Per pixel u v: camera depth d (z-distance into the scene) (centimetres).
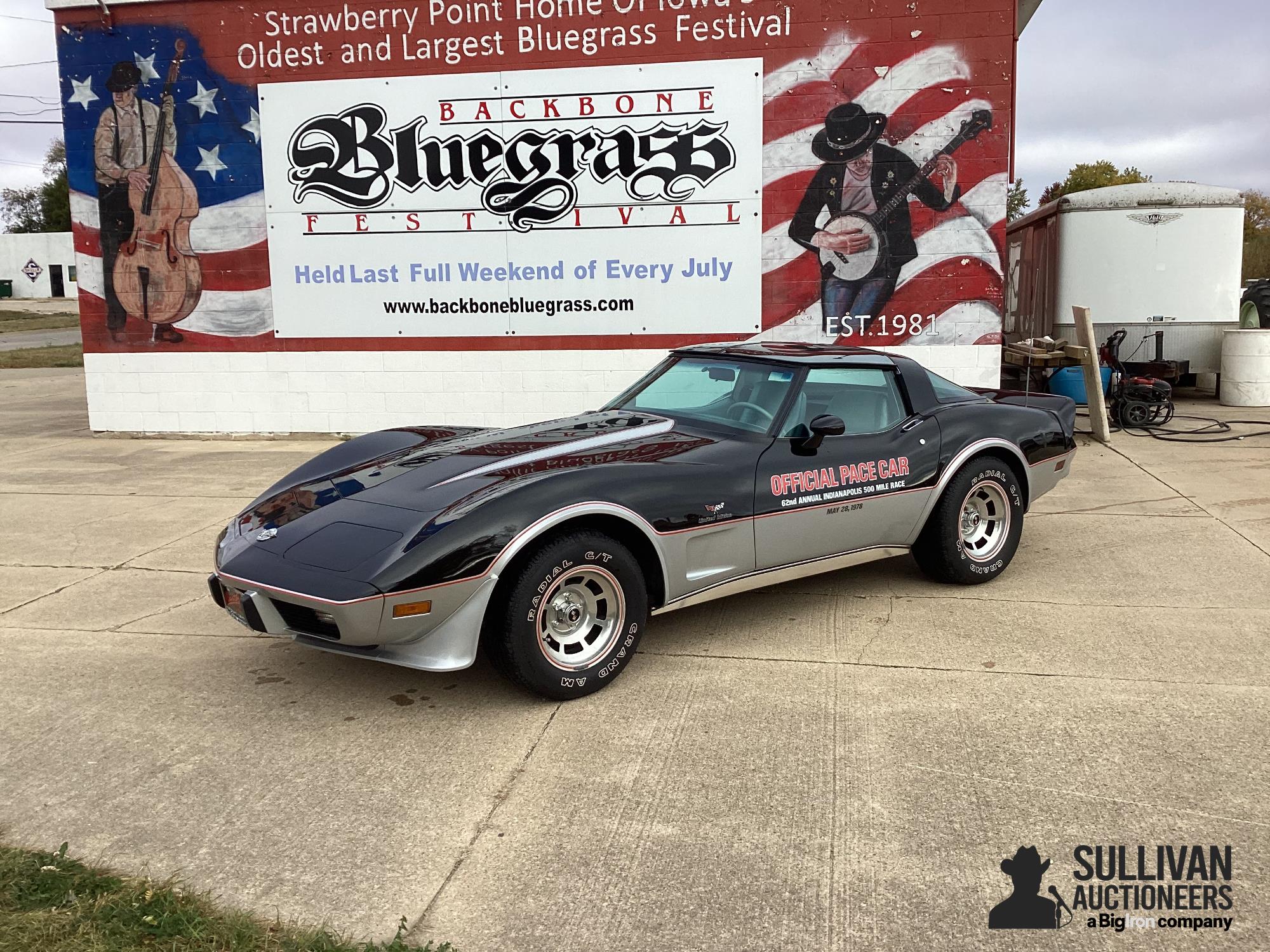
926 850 280
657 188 988
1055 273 1284
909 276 973
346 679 416
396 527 367
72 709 386
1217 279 1223
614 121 983
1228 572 545
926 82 941
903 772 324
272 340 1061
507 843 288
